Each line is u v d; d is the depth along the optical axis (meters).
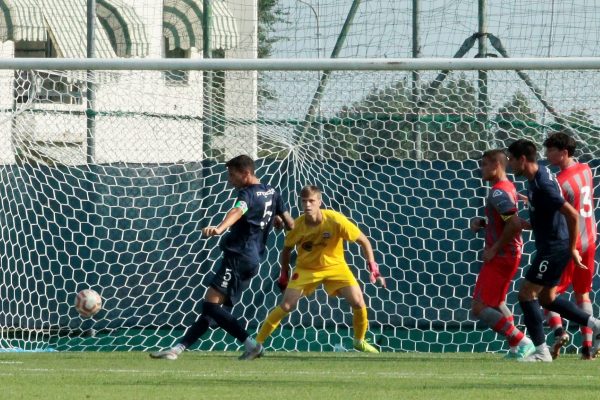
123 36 61.56
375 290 43.25
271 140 44.50
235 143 44.97
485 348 42.78
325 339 42.81
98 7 61.94
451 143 44.50
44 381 26.30
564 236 32.59
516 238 33.84
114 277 43.91
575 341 41.59
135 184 44.25
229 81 45.84
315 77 44.91
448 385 25.44
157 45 61.28
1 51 67.69
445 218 43.22
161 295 43.91
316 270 35.16
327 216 34.69
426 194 43.31
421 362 33.78
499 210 33.09
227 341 42.94
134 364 32.44
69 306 43.88
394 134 44.19
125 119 45.97
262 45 49.28
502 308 35.50
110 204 44.22
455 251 43.09
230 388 24.56
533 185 32.16
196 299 43.81
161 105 46.91
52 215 44.41
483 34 43.59
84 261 44.00
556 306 34.16
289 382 26.08
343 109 44.41
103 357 36.00
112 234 44.09
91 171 44.38
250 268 34.25
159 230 44.19
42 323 44.06
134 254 44.06
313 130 44.41
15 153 45.00
